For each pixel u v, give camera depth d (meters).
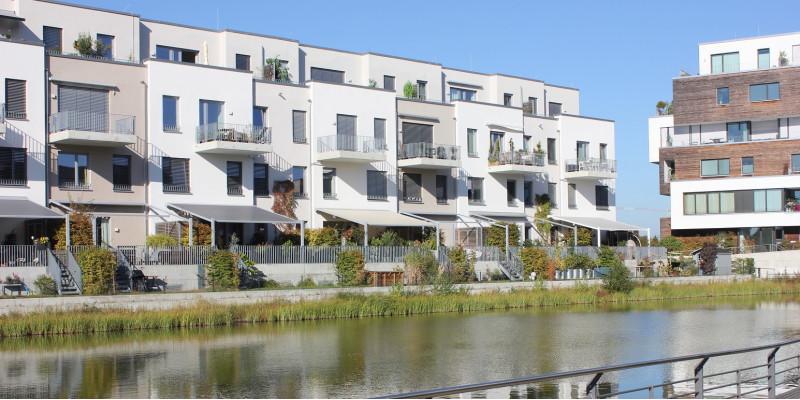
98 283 33.12
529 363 26.05
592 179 65.00
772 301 47.88
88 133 37.31
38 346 28.05
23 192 37.06
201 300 34.75
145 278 35.94
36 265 33.59
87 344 28.58
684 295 50.06
